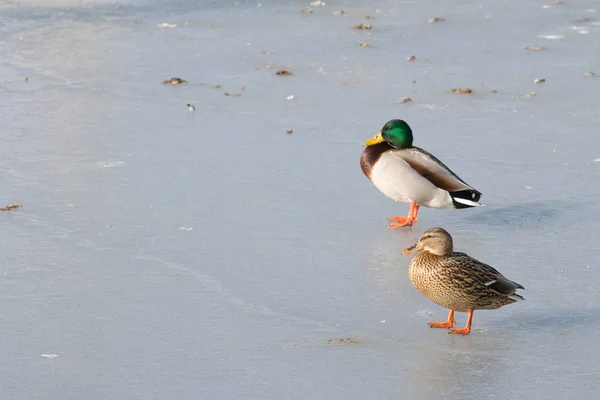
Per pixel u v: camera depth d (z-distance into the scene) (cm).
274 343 955
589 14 2628
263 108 1856
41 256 1173
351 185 1480
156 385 862
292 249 1225
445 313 1037
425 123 1781
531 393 855
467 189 1313
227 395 846
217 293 1079
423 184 1311
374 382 874
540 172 1535
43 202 1364
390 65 2150
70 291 1073
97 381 868
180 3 2644
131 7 2592
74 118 1769
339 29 2433
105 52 2205
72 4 2589
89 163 1537
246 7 2634
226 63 2144
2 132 1680
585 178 1507
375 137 1379
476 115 1828
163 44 2280
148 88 1966
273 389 859
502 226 1321
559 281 1122
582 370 899
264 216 1338
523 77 2078
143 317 1010
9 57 2145
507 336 977
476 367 906
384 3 2719
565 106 1888
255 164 1552
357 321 1012
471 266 960
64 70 2067
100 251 1195
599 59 2219
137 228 1277
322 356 927
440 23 2508
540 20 2558
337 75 2073
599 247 1232
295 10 2617
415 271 982
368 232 1299
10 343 941
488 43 2339
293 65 2139
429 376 887
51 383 862
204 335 970
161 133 1698
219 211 1351
